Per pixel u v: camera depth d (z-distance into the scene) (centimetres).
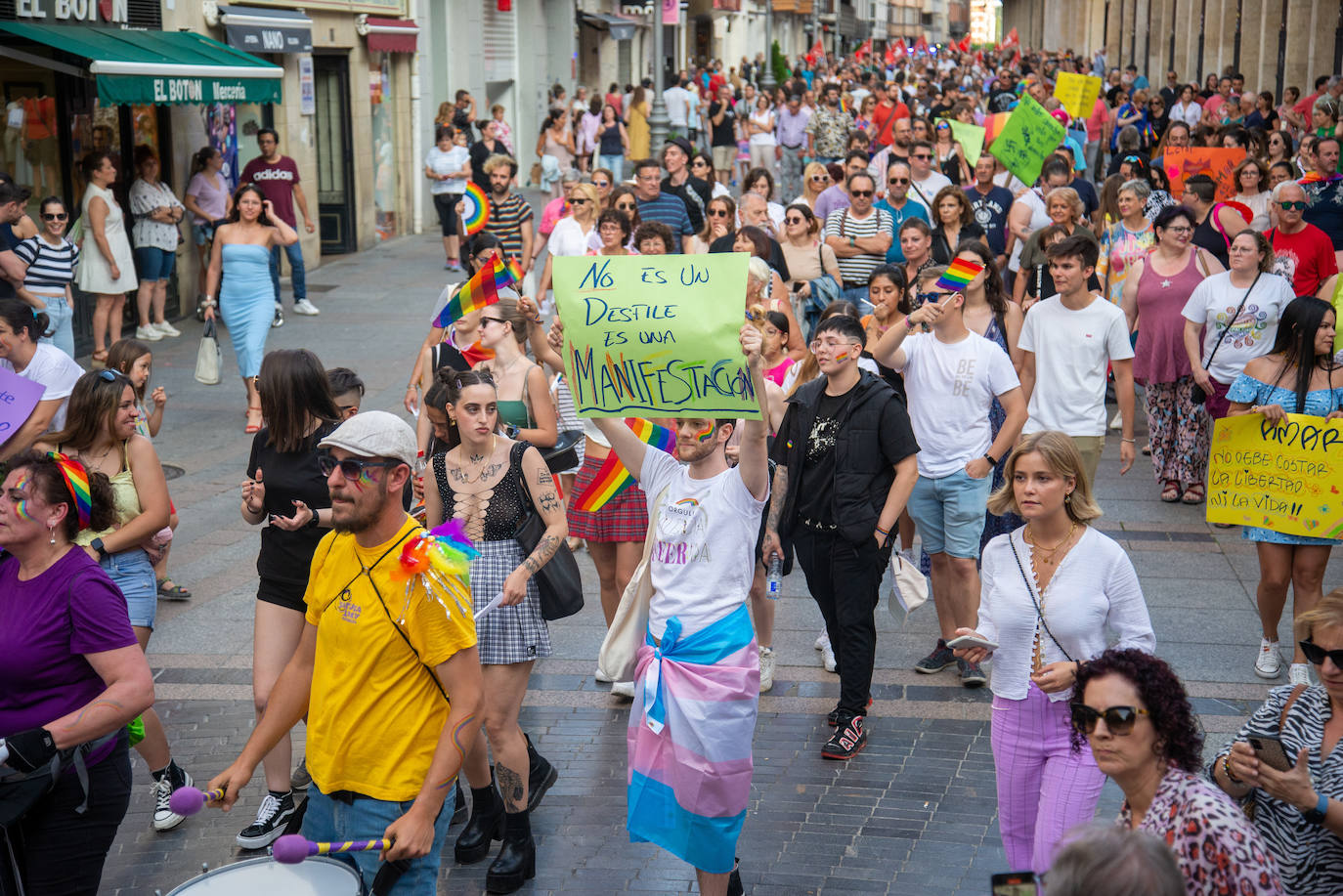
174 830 692
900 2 14662
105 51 1648
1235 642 915
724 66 7500
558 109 3180
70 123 1761
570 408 934
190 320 2048
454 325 875
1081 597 541
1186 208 1190
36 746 478
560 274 573
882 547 757
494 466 645
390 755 485
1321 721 450
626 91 4031
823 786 725
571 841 671
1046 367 957
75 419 668
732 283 558
